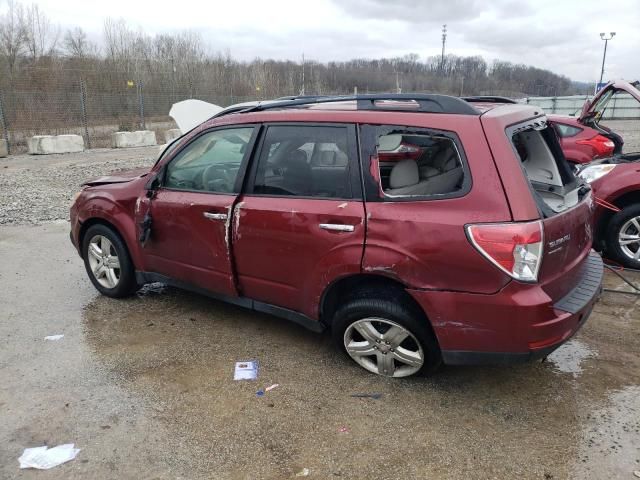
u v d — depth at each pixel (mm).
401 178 3195
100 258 4781
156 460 2711
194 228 3918
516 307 2758
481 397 3229
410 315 3117
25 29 33375
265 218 3506
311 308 3463
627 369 3549
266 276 3633
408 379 3418
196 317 4422
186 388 3355
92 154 19078
